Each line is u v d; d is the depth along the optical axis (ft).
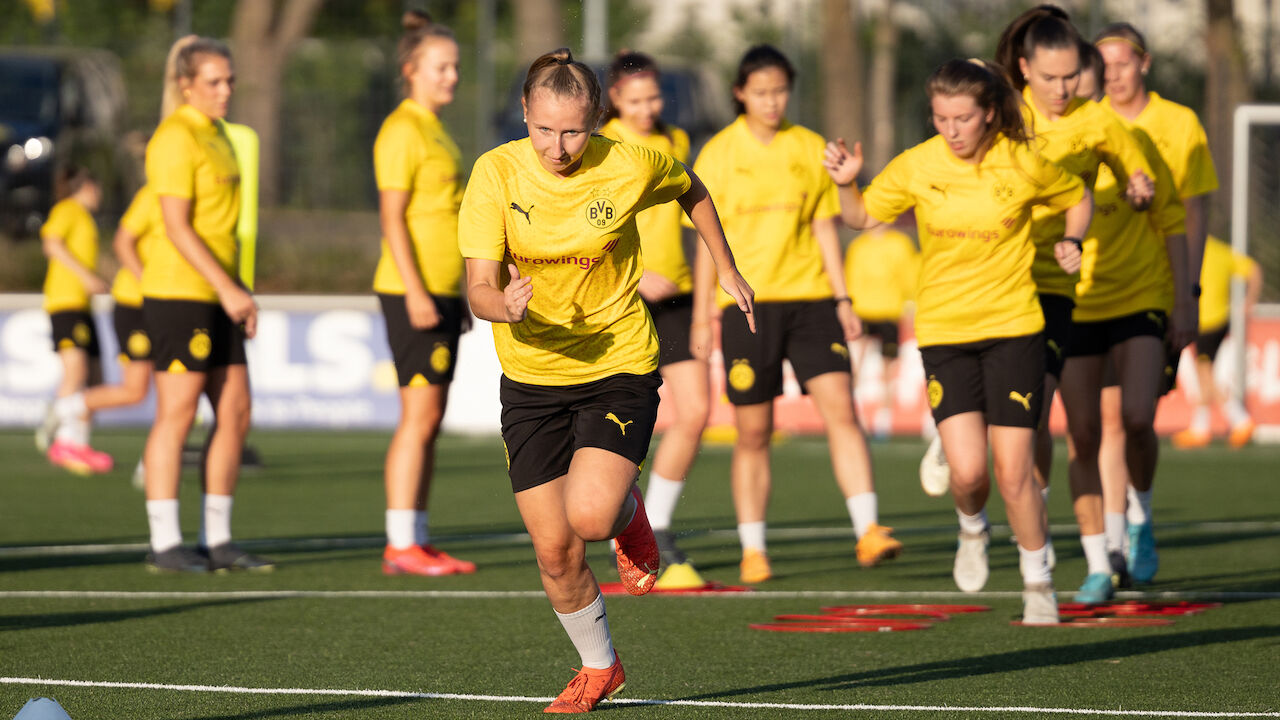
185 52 86.94
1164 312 78.43
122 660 62.69
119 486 134.00
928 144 68.95
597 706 54.24
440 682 58.59
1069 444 78.23
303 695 56.24
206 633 68.90
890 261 182.39
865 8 299.38
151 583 83.76
